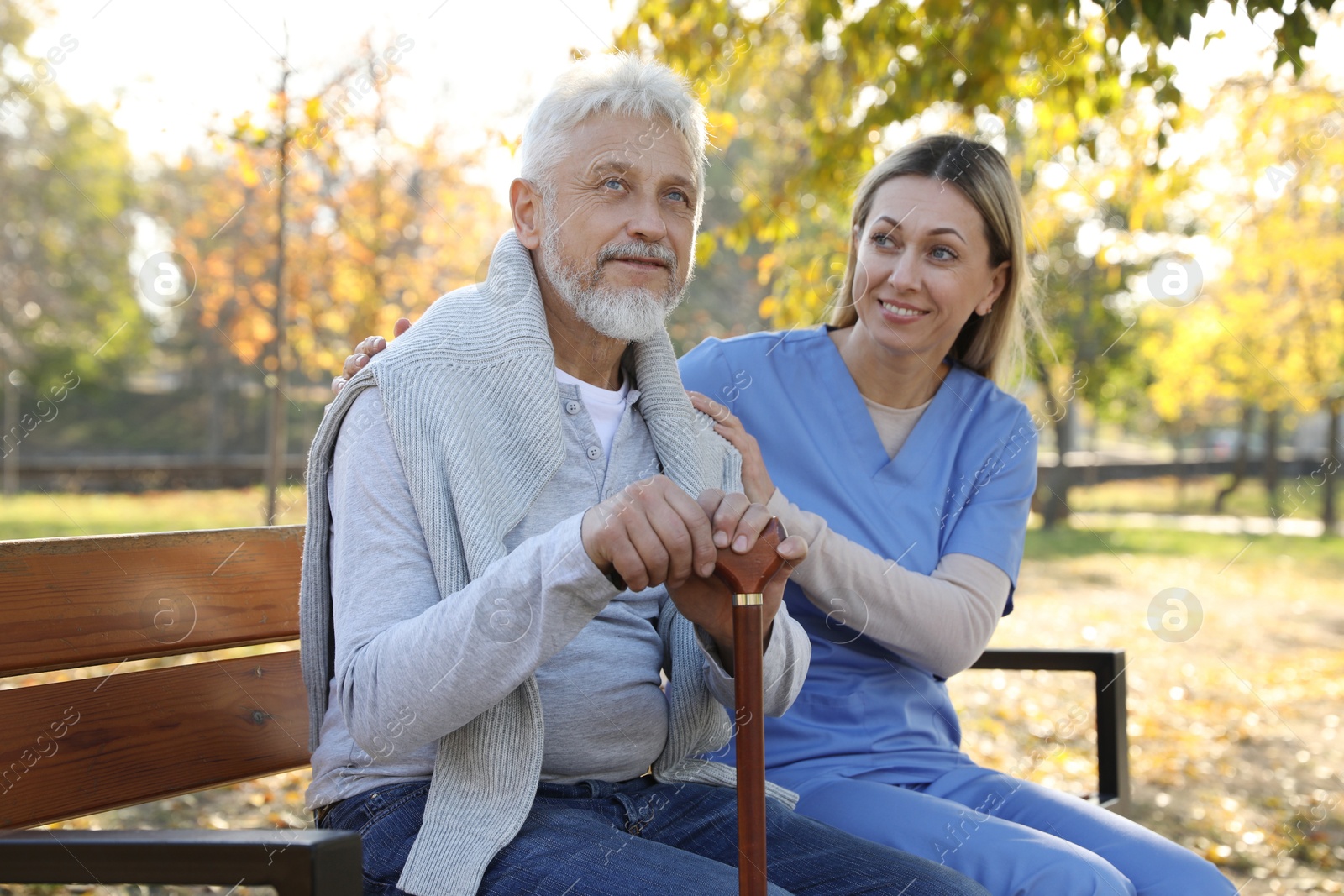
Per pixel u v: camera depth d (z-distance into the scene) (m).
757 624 1.07
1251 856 3.30
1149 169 4.02
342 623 1.19
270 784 2.95
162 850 0.94
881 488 1.78
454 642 1.06
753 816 1.06
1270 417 15.94
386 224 6.82
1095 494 16.52
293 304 6.95
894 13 4.00
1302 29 2.80
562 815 1.21
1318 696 5.51
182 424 16.78
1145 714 5.06
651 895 1.08
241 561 1.51
